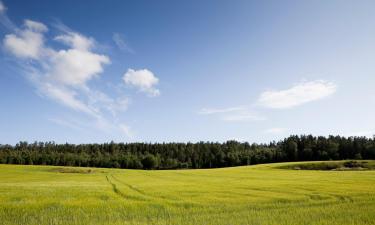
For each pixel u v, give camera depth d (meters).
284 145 168.12
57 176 79.12
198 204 25.33
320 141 161.00
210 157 170.00
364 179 55.06
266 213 20.27
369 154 146.25
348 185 42.34
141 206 24.09
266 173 82.44
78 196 30.28
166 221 17.72
